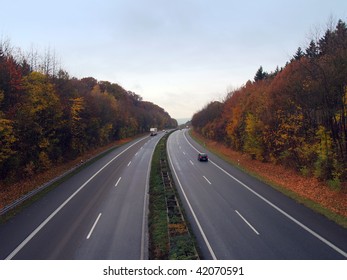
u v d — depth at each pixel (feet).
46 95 109.91
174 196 78.38
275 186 88.48
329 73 80.79
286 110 107.76
